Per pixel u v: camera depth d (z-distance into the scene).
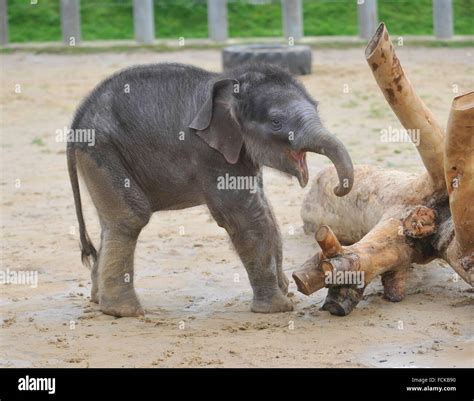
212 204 10.20
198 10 38.44
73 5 34.84
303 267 10.02
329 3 38.06
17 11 38.44
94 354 9.29
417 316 9.96
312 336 9.50
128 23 37.78
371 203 11.41
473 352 8.95
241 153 10.12
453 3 36.78
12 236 14.03
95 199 10.48
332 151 9.34
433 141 10.41
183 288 11.48
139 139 10.26
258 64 10.16
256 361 8.88
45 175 18.09
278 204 15.37
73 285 11.80
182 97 10.27
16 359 9.26
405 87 10.30
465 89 25.09
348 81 27.56
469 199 9.64
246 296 11.09
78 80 29.34
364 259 10.01
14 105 25.83
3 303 11.13
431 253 10.59
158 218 14.74
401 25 35.59
